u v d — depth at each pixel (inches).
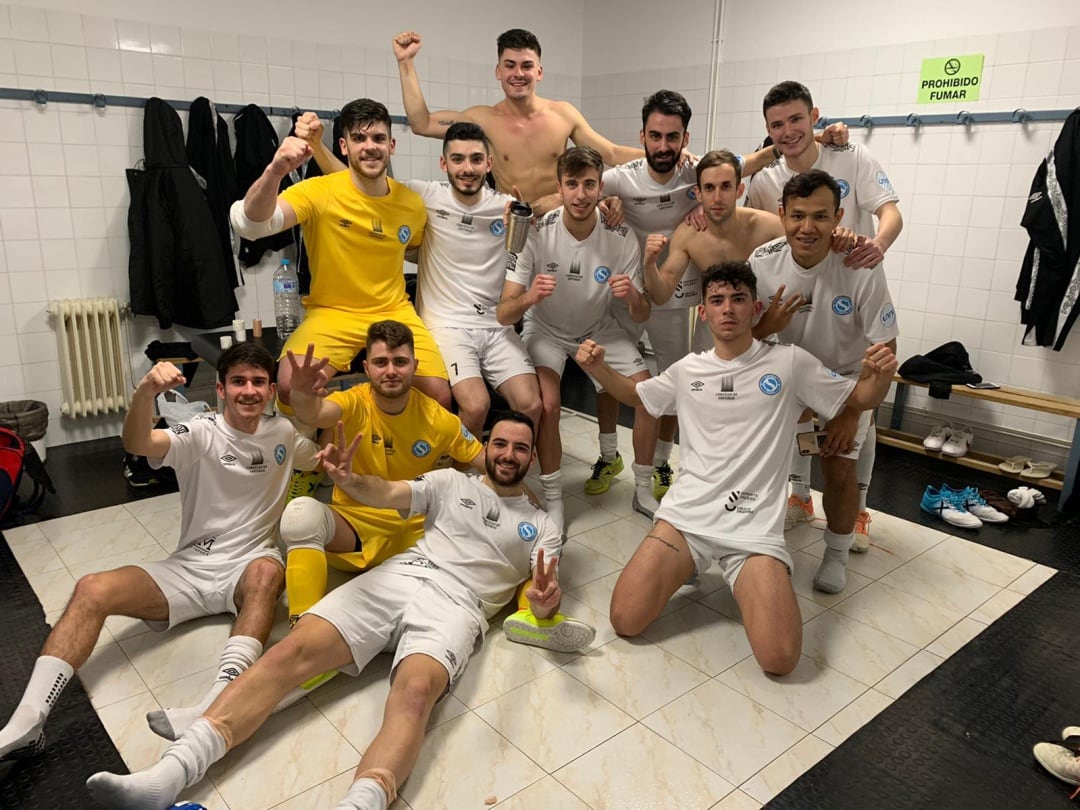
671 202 126.6
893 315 104.4
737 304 94.4
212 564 93.0
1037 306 145.3
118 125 154.4
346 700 83.7
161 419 137.0
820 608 104.7
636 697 85.3
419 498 91.7
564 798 70.8
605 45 220.5
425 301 131.2
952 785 73.8
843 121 172.7
